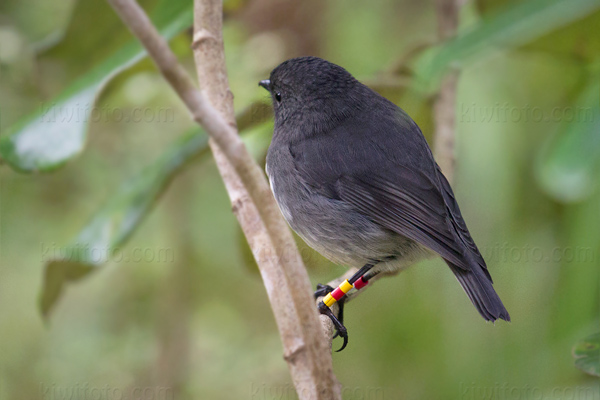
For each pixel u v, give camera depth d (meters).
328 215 7.82
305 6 10.37
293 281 4.49
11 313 11.22
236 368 11.16
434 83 6.70
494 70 9.69
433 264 10.56
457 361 10.08
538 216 9.69
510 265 9.77
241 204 5.80
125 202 8.15
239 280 11.80
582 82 9.27
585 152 5.83
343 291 7.75
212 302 11.80
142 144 11.34
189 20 7.48
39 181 11.33
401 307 10.62
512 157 9.52
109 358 11.23
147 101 10.41
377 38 10.37
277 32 10.45
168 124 11.36
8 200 11.29
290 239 4.45
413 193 7.55
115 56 7.07
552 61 9.63
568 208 8.87
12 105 10.67
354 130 7.89
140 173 8.34
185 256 11.46
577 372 8.20
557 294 9.02
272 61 10.30
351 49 10.34
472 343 10.09
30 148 6.74
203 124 4.12
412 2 10.57
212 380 11.06
